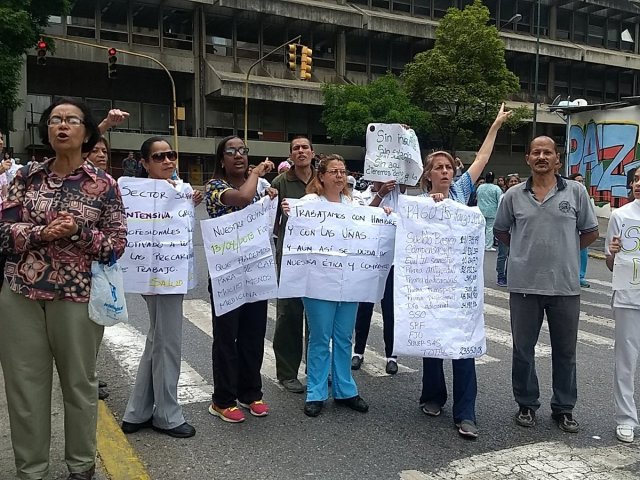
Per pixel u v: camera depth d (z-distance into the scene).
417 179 5.34
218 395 4.54
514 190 4.60
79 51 32.97
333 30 39.78
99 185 3.23
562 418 4.53
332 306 4.70
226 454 3.98
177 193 4.11
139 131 36.69
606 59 46.59
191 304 8.55
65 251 3.11
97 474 3.60
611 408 4.96
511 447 4.18
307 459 3.94
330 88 35.62
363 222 4.72
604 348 6.86
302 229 4.62
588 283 11.34
